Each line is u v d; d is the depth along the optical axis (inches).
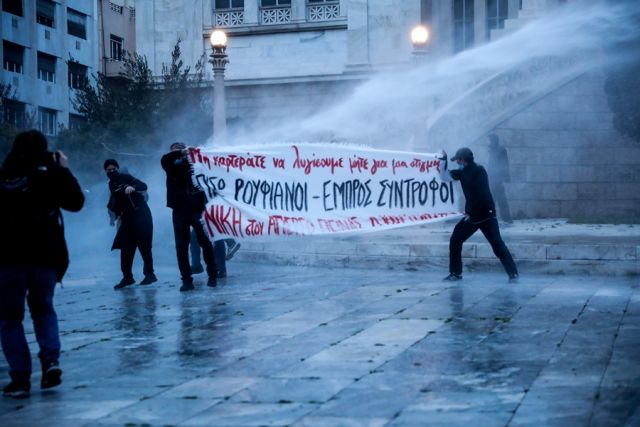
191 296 475.2
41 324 265.4
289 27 1264.8
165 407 235.8
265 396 243.9
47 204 264.4
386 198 539.2
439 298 432.1
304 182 538.0
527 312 381.7
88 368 292.5
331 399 238.1
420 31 801.6
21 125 1290.6
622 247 531.5
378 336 331.0
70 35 2172.7
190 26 1301.7
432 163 536.7
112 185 534.9
